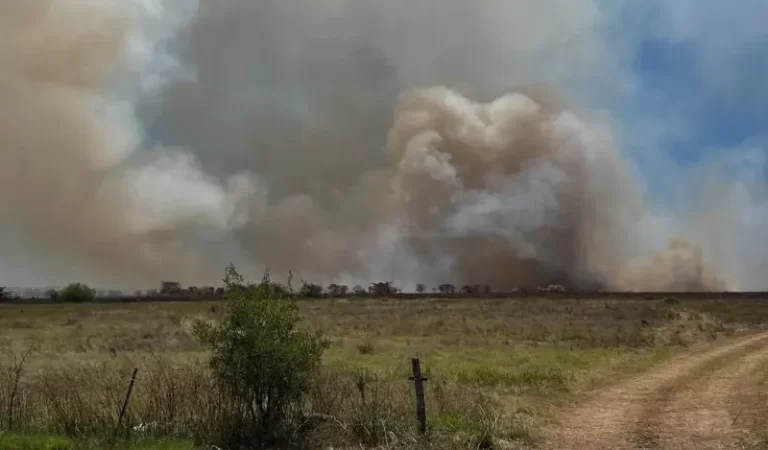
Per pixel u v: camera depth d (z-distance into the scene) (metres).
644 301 72.50
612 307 58.84
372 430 10.03
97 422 10.00
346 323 41.44
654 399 14.35
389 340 29.94
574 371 18.78
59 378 13.20
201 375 11.59
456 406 11.52
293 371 10.00
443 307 62.47
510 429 10.59
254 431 9.86
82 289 89.62
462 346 27.28
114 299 94.25
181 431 9.88
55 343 27.61
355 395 11.58
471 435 9.98
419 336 32.84
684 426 11.27
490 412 11.30
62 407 10.28
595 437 10.55
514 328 36.19
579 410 13.12
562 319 44.53
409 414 10.79
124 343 27.14
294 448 9.52
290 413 10.34
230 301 10.17
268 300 10.17
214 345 10.02
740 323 42.03
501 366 19.91
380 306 64.38
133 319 44.72
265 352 9.74
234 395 10.05
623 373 18.92
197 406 10.39
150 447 8.92
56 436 9.27
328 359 21.75
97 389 12.09
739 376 17.92
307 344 10.25
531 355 23.22
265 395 10.39
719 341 29.73
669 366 20.55
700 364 20.95
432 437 9.85
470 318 46.97
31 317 48.94
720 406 13.23
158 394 10.70
